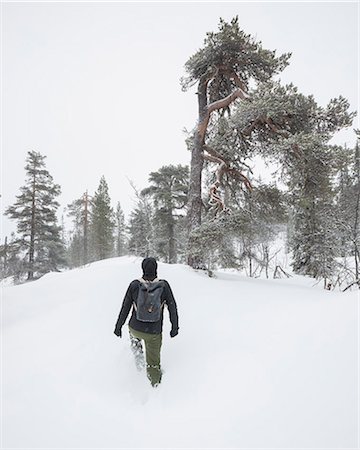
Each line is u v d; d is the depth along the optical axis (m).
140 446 2.67
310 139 8.85
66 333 5.13
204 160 12.83
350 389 2.92
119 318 3.99
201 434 2.75
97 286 7.30
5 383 3.70
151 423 3.03
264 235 11.79
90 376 3.90
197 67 11.73
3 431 2.85
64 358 4.33
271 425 2.72
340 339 3.67
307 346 3.76
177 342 4.74
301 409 2.83
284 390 3.12
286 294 7.19
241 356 3.93
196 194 11.59
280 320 4.90
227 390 3.32
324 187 10.41
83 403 3.34
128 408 3.31
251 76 12.11
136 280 4.10
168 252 26.75
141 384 3.75
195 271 9.70
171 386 3.64
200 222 11.46
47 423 2.99
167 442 2.70
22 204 28.73
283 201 11.38
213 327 5.11
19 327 5.61
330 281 10.68
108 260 24.77
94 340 4.88
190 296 6.86
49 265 29.39
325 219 13.91
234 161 11.58
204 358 4.10
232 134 11.04
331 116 10.00
